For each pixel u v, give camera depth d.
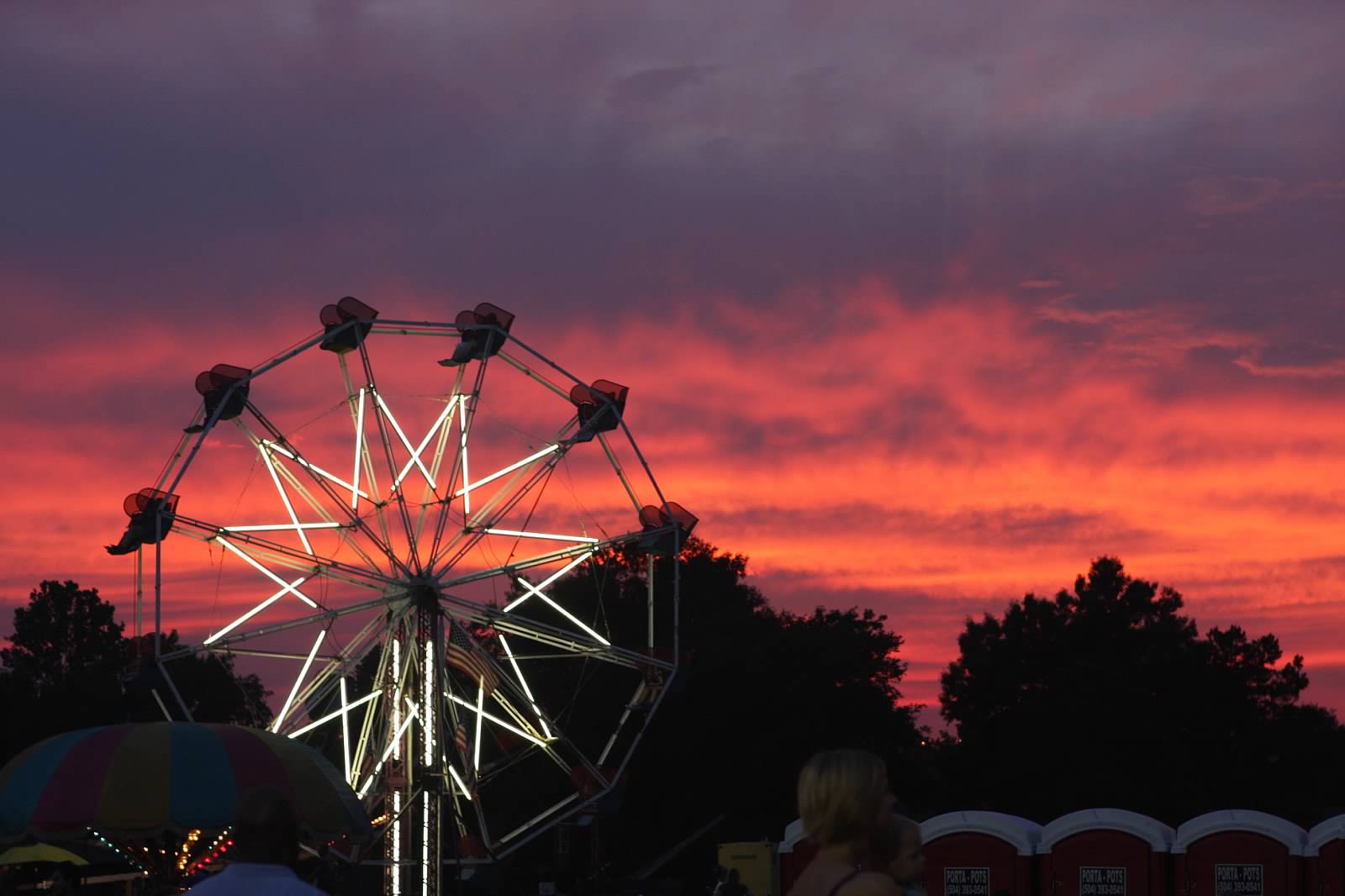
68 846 46.75
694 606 105.50
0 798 28.81
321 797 30.06
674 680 57.81
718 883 44.06
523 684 57.47
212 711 114.31
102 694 104.94
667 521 58.62
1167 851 44.34
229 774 28.89
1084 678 102.00
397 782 52.84
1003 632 114.06
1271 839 44.19
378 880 66.38
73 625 132.75
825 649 98.62
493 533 55.31
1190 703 108.81
